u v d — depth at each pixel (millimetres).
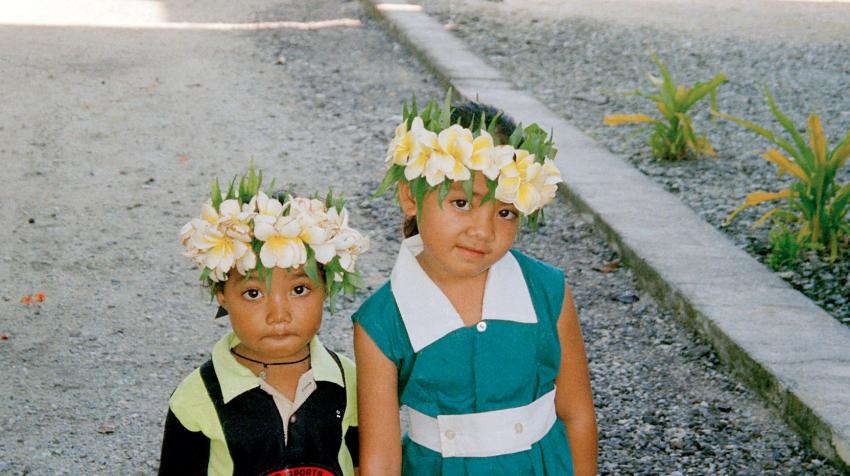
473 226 2195
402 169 2258
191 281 4926
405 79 8469
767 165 6438
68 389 3957
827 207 5191
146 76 8375
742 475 3463
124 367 4137
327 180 6160
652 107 7742
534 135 2246
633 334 4434
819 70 8742
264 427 2297
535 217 2336
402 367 2332
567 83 8352
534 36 9789
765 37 9922
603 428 3738
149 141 6840
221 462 2312
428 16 10305
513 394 2340
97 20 10273
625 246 5066
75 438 3641
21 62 8648
